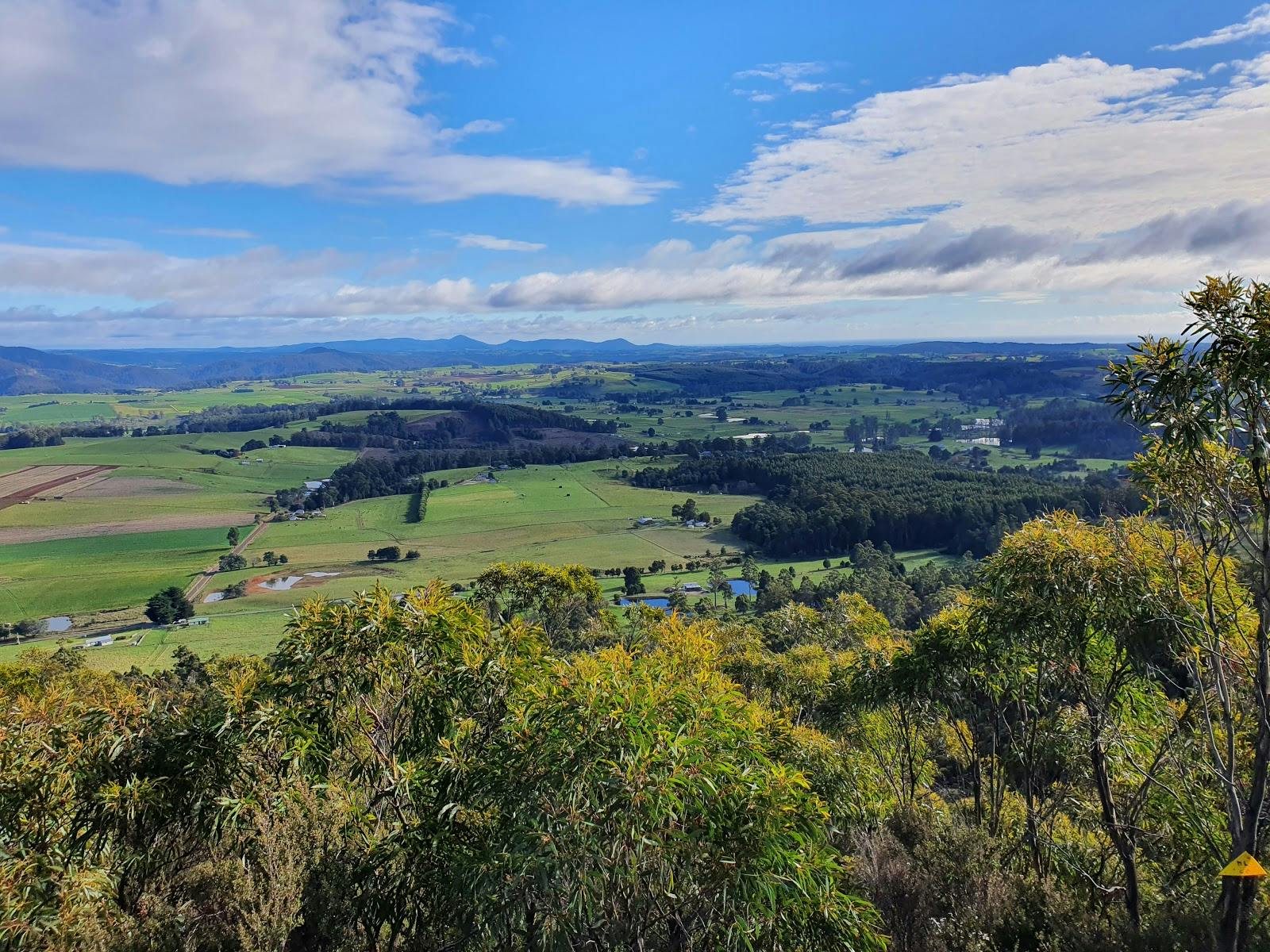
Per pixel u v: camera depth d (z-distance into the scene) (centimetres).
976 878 671
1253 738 626
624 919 501
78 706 608
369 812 607
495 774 528
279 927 475
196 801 573
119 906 511
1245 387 440
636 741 482
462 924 526
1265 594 460
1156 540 650
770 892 465
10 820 505
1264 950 499
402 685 652
